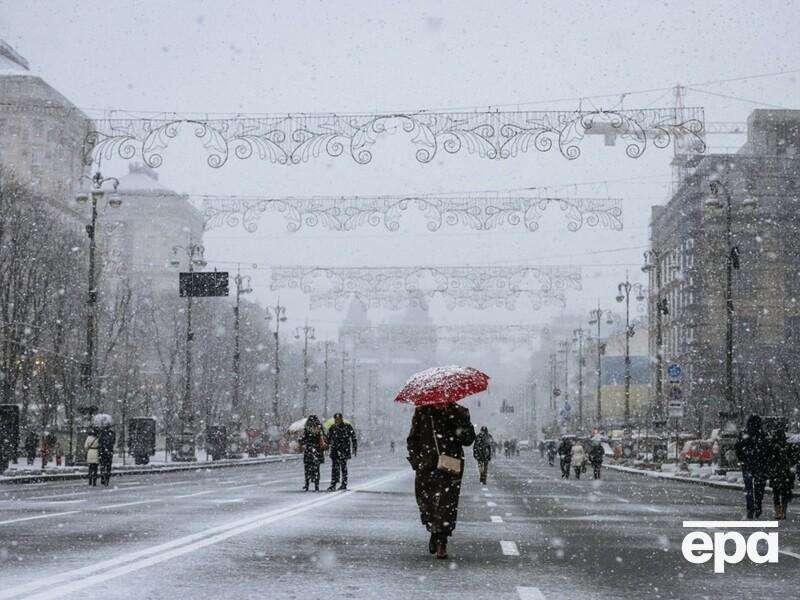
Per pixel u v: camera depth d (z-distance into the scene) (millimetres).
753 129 117875
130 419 62375
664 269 122562
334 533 16766
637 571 12617
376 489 32625
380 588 10648
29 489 33656
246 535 16203
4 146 123812
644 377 122312
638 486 41500
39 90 125875
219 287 62469
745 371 87125
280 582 11008
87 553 13477
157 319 112312
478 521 20422
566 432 107188
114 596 9805
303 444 31578
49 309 69500
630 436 82188
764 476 21844
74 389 68375
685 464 57750
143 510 21953
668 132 29188
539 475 53906
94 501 25547
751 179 106938
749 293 104875
